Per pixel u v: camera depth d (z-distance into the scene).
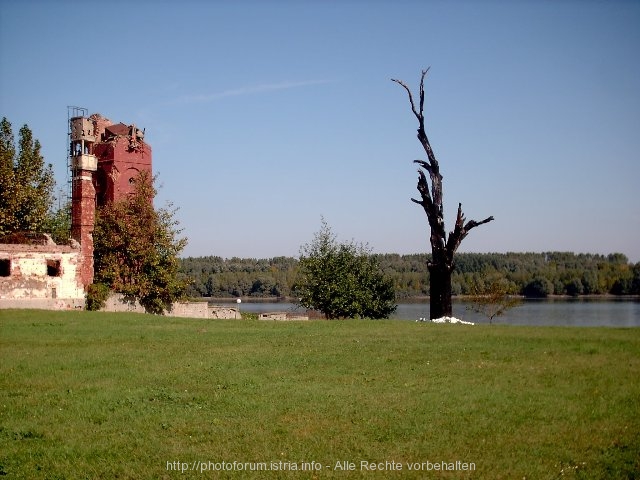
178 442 13.90
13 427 15.07
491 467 12.09
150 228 62.47
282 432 14.36
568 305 120.94
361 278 56.62
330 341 28.41
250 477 11.98
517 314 95.25
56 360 23.86
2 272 55.69
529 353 23.03
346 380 19.28
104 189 67.38
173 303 64.56
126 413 16.09
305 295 56.03
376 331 32.41
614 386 17.47
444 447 13.14
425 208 41.03
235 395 17.59
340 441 13.66
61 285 55.94
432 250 40.81
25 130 67.94
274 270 195.75
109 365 22.75
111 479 12.12
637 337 26.89
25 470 12.52
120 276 61.09
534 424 14.43
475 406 15.88
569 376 18.81
